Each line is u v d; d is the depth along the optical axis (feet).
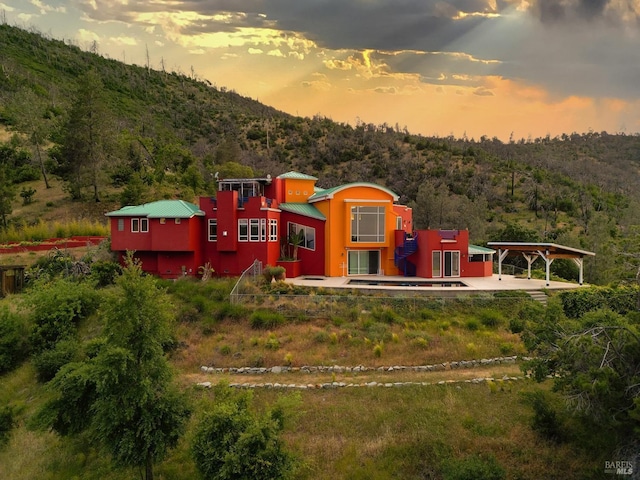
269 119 448.65
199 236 108.27
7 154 227.81
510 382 61.26
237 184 117.70
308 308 82.94
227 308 82.99
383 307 83.76
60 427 48.55
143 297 43.45
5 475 52.70
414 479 44.65
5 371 77.87
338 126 421.18
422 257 111.04
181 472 47.55
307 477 44.98
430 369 67.26
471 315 83.66
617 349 41.42
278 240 115.14
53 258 119.44
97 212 180.34
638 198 285.02
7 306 83.97
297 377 66.23
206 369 69.56
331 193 110.42
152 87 492.54
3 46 414.41
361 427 52.39
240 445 38.58
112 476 48.67
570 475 43.80
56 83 380.58
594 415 41.47
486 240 163.43
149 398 42.91
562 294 85.81
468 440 48.42
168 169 232.73
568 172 362.74
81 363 46.93
